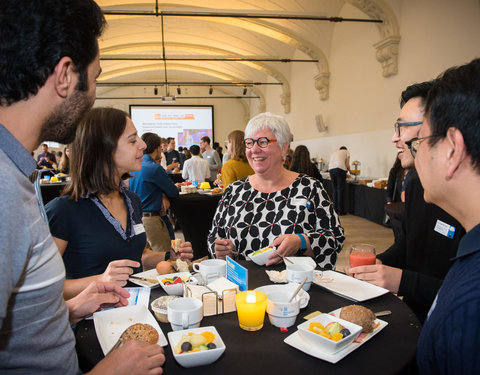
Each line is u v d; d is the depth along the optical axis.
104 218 1.32
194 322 0.84
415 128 1.26
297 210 1.63
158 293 1.13
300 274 1.11
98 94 15.48
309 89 10.00
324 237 1.52
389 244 4.49
